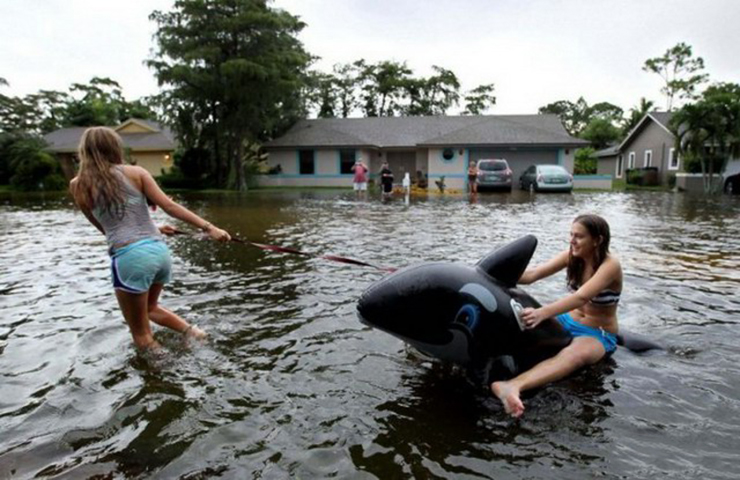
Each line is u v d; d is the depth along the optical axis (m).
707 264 6.50
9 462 2.31
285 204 17.19
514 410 2.68
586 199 19.20
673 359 3.43
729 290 5.18
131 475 2.23
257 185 29.86
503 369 3.02
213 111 26.78
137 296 3.42
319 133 31.58
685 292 5.09
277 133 31.72
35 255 7.31
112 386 3.06
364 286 5.31
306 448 2.43
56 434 2.54
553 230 9.78
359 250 7.57
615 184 32.66
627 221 11.46
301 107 32.66
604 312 3.39
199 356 3.49
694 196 21.16
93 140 3.32
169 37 25.02
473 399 2.91
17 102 47.09
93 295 5.07
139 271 3.36
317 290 5.16
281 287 5.29
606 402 2.85
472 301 2.97
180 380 3.13
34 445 2.45
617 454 2.35
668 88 46.81
